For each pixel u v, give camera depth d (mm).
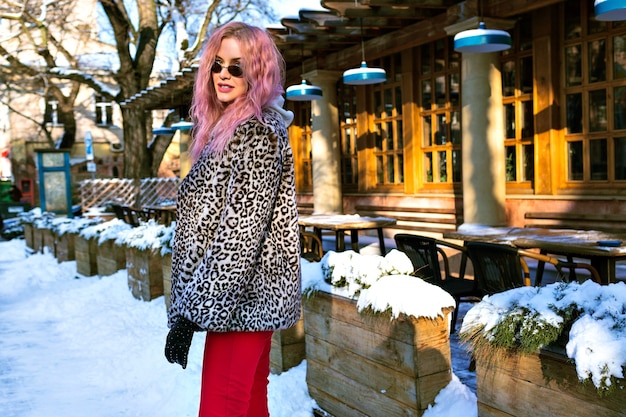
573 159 6781
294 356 3857
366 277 3072
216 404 1947
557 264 3887
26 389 4363
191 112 2182
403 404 2773
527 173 7309
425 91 8789
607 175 6434
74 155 30391
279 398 3521
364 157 9953
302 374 3719
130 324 5980
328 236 10289
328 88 9930
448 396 2705
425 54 8742
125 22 18578
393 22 7879
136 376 4504
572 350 1950
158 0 19984
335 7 6961
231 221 1842
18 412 3900
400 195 9227
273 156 1906
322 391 3365
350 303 3088
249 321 1921
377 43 8594
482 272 4016
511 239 4492
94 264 9289
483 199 6855
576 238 4395
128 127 18641
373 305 2885
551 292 2184
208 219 1931
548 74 6812
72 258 10773
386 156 9633
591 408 1954
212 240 1931
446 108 8414
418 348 2695
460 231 5180
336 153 10047
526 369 2166
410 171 9016
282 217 2016
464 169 6992
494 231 5090
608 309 1960
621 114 6289
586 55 6539
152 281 6664
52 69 19641
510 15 6637
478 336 2305
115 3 18328
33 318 6945
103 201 18328
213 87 2109
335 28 8406
